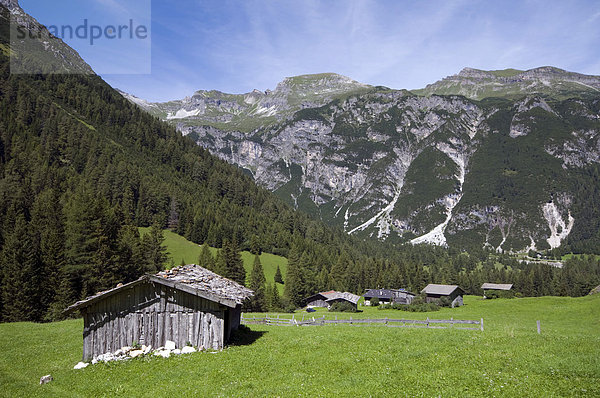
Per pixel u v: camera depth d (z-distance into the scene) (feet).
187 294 94.84
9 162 433.07
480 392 61.31
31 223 283.59
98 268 240.94
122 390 69.51
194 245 507.71
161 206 555.69
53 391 71.00
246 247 572.92
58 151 553.64
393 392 62.90
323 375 73.67
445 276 620.90
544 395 59.16
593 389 60.34
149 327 93.30
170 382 72.59
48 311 220.84
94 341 91.91
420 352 87.71
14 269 216.54
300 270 459.73
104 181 504.43
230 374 75.66
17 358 98.53
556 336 103.14
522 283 594.65
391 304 399.24
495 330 120.67
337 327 142.72
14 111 592.60
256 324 159.94
